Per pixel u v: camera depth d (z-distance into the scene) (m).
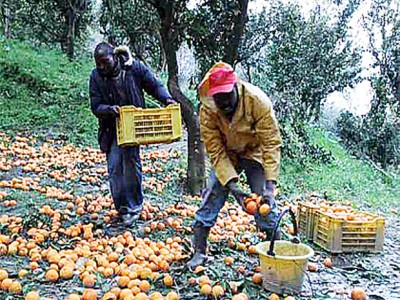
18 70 11.24
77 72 12.77
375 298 3.29
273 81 10.48
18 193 5.39
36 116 9.52
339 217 4.21
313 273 3.73
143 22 9.05
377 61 11.47
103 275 3.29
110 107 4.28
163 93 4.51
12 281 3.11
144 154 7.72
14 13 15.09
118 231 4.40
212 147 3.29
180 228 4.48
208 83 3.07
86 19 15.91
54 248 3.83
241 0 5.64
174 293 2.97
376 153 11.23
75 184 6.12
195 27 5.68
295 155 8.41
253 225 4.68
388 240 4.90
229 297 3.06
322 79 10.66
